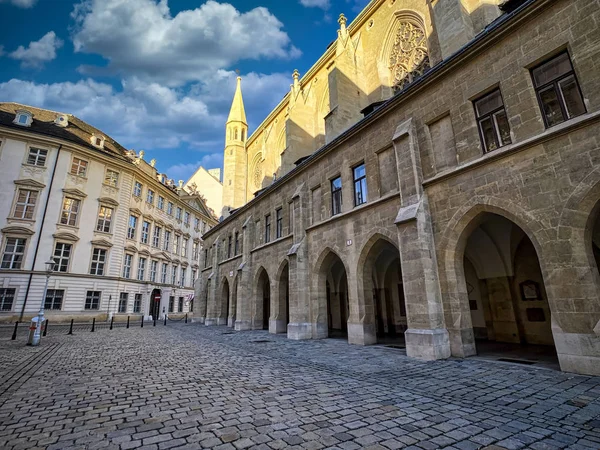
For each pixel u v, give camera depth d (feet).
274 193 76.54
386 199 44.32
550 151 28.66
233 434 15.03
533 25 31.22
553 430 15.03
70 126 132.57
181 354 40.81
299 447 13.60
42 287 105.09
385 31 77.66
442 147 39.24
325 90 95.81
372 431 15.24
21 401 20.59
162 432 15.35
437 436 14.60
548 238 27.91
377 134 48.08
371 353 38.73
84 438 14.74
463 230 35.99
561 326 26.43
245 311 80.28
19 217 106.73
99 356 39.58
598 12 27.14
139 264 139.64
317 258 57.72
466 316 35.68
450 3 51.39
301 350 42.55
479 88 35.37
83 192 118.73
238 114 150.20
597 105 26.45
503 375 25.91
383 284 68.69
